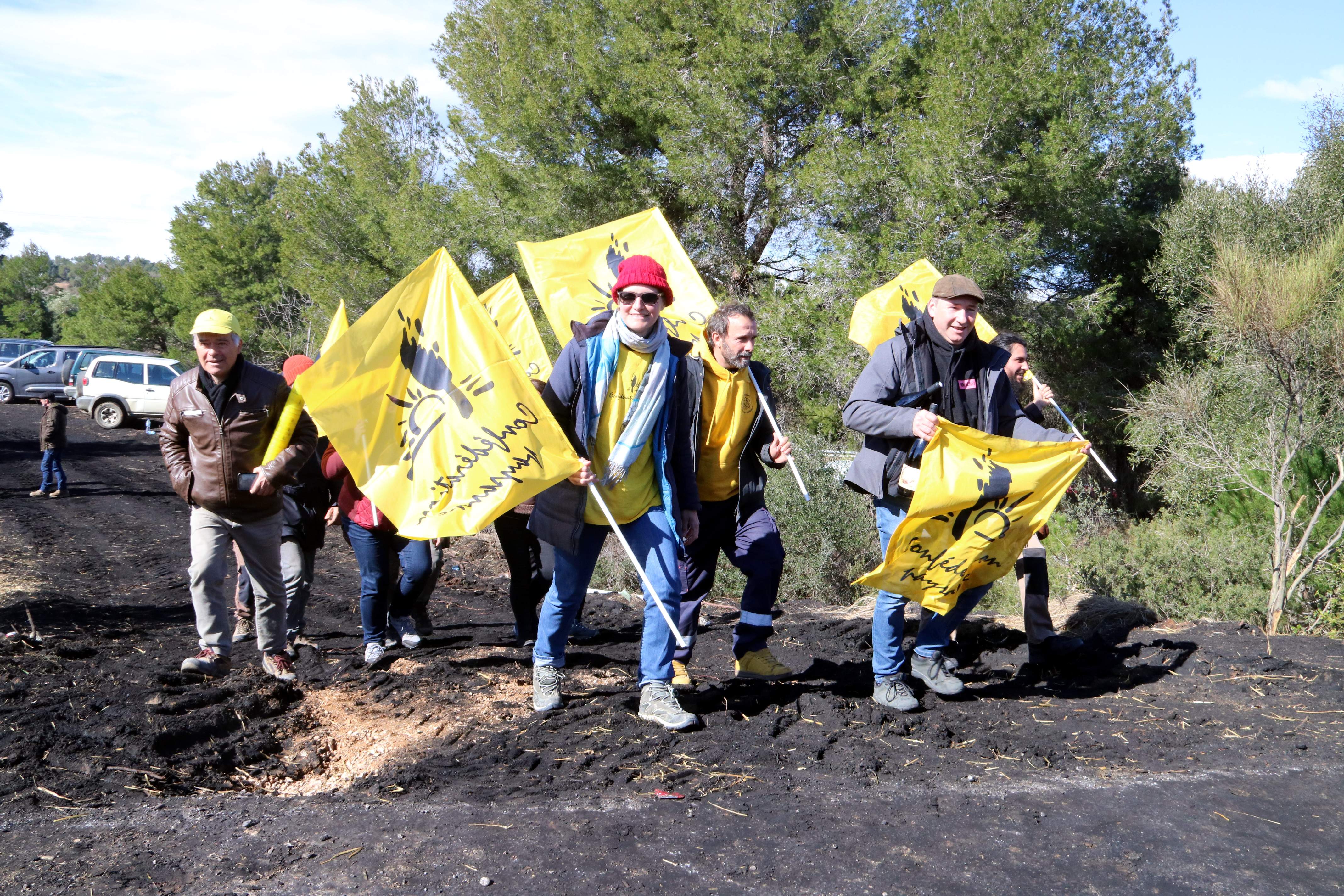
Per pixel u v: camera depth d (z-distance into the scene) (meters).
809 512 9.09
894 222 13.95
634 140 16.06
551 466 4.15
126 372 25.31
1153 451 13.30
